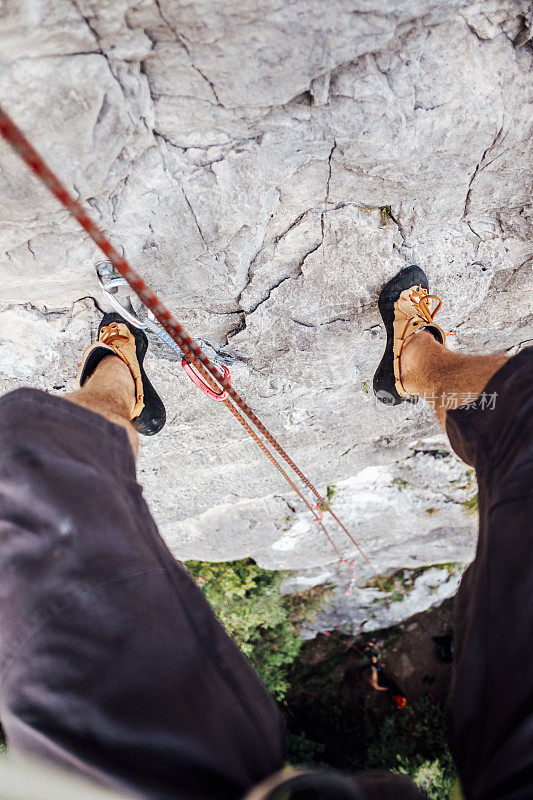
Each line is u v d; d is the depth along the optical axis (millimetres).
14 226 1804
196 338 2719
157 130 1736
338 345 2906
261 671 6965
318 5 1486
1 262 1972
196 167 1860
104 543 1046
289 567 6758
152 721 874
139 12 1411
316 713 7598
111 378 2244
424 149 1980
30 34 1349
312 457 4402
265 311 2625
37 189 1662
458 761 1040
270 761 1003
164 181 1851
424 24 1651
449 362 2156
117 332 2473
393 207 2346
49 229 1865
